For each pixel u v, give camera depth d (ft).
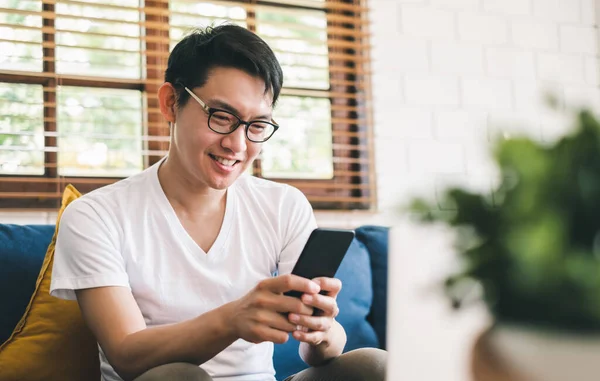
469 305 1.70
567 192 1.54
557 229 1.52
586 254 1.50
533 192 1.55
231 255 4.93
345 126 8.81
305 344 4.65
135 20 7.75
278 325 3.93
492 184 1.67
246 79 4.58
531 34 9.98
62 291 4.52
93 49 7.27
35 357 5.24
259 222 5.13
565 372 1.46
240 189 5.21
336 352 4.60
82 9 7.51
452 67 9.37
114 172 7.50
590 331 1.48
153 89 7.73
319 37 8.84
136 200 4.82
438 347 1.98
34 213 6.99
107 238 4.55
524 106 9.78
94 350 5.44
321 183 8.58
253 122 4.63
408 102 9.04
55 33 7.35
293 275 3.94
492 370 1.61
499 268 1.57
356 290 6.99
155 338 4.00
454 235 1.70
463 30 9.52
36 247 5.72
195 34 4.80
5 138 7.07
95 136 7.17
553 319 1.51
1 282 5.49
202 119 4.58
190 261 4.76
